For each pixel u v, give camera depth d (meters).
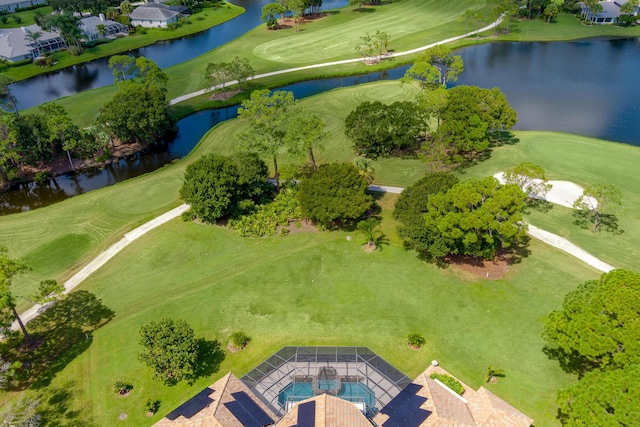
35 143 93.00
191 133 109.69
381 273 62.03
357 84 129.00
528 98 116.00
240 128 106.88
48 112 97.00
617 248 63.72
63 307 60.06
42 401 48.00
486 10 183.38
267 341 53.19
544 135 95.56
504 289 58.19
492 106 86.81
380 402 45.03
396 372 48.09
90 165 98.06
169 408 46.31
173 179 88.44
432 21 177.38
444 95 88.19
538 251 64.19
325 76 134.50
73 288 63.22
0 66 151.75
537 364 48.56
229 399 42.34
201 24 195.88
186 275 64.06
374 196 79.06
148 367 49.94
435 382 43.53
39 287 59.66
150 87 107.88
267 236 70.62
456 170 85.44
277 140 78.56
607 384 36.25
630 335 39.47
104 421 45.62
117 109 97.94
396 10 195.25
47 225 76.75
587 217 69.94
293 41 166.38
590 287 46.34
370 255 65.38
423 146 83.94
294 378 47.50
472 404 41.84
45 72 151.38
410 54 147.00
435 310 55.84
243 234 70.81
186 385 48.59
